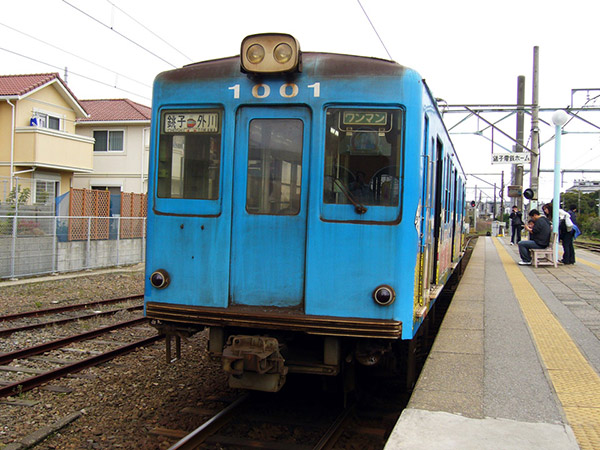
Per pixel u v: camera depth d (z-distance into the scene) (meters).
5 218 14.07
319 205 4.67
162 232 5.06
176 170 5.05
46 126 22.34
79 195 17.31
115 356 7.29
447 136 7.86
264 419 5.16
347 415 5.12
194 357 7.34
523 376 4.94
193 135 5.00
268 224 4.80
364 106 4.62
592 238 41.44
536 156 20.03
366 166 4.63
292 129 4.77
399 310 4.54
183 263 5.00
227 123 4.88
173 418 5.19
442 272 7.50
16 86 21.38
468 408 4.18
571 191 71.50
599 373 5.03
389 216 4.57
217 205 4.92
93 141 23.20
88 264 16.97
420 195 4.71
